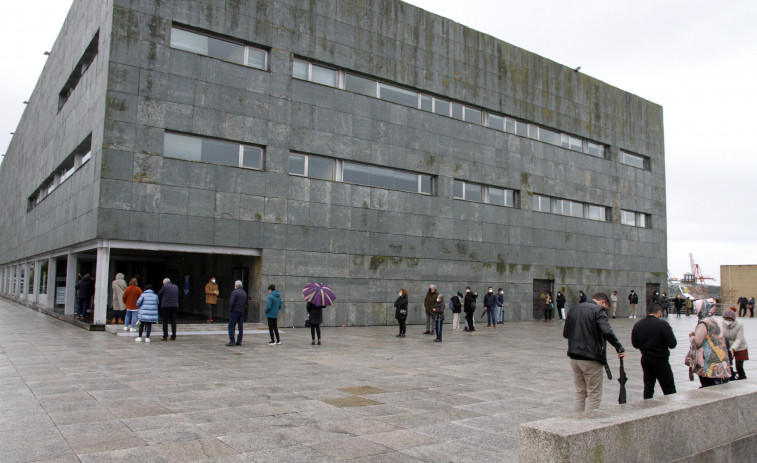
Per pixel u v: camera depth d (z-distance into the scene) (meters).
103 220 18.30
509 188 30.22
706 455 5.01
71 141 23.61
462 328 24.52
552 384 10.23
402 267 25.31
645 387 8.00
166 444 5.86
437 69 27.50
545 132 32.78
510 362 13.34
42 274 29.73
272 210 21.78
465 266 27.72
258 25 22.08
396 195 25.45
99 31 20.62
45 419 6.78
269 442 6.05
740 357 9.49
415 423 7.09
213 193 20.45
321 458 5.55
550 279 31.80
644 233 37.84
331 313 22.92
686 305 40.59
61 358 11.98
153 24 19.73
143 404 7.72
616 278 35.47
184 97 20.17
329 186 23.36
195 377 10.04
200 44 21.06
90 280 22.47
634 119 38.06
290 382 9.80
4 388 8.66
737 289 49.66
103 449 5.63
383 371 11.43
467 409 7.97
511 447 6.07
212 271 25.67
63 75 27.00
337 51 24.11
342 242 23.53
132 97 19.12
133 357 12.41
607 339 7.01
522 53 31.55
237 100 21.34
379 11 25.62
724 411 5.28
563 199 33.25
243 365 11.73
